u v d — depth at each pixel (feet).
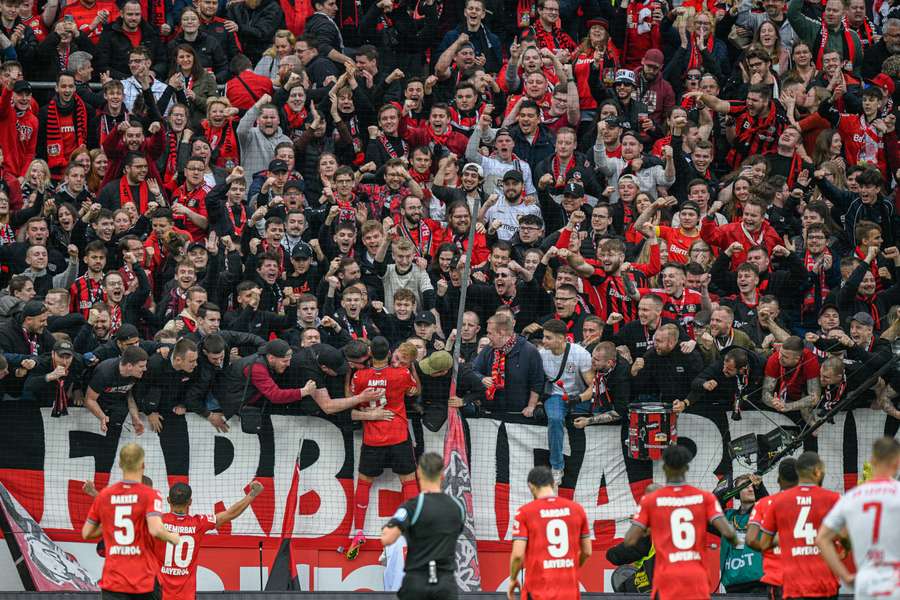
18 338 105.50
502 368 107.34
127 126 130.41
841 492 107.96
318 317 114.21
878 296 122.42
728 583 102.53
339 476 106.63
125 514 85.25
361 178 131.34
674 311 115.85
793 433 107.96
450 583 80.23
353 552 105.29
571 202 127.85
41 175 124.77
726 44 155.33
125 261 115.24
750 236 125.70
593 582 107.55
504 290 116.98
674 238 125.08
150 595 85.97
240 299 112.16
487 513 106.52
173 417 105.81
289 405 106.52
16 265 118.62
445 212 128.57
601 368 106.83
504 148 133.28
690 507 82.33
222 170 131.13
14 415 104.99
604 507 107.76
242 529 106.01
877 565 70.38
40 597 97.96
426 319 110.32
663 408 105.40
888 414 108.47
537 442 107.45
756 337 115.44
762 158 133.90
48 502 104.88
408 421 106.83
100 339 108.58
